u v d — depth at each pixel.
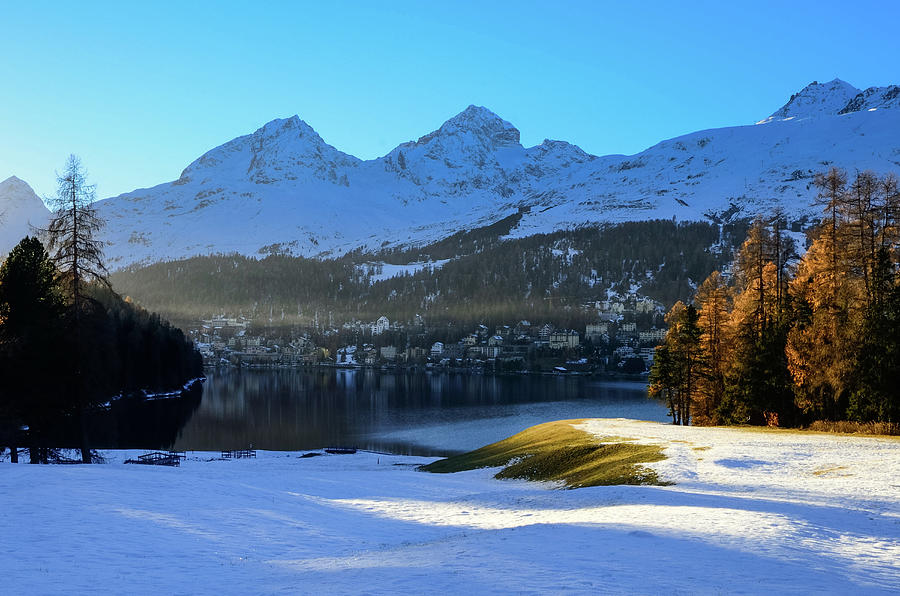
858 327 44.25
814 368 47.16
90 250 40.94
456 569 13.05
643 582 11.13
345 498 31.64
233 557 16.88
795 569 11.91
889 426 40.78
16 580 13.59
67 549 16.36
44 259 45.19
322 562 16.33
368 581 12.66
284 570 15.42
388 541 20.59
